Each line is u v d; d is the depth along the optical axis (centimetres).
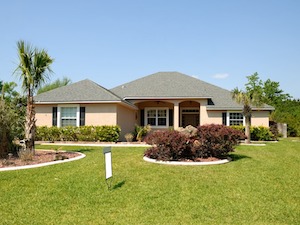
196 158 1162
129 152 1398
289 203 651
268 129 2395
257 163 1133
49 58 1242
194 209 603
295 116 3509
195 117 2859
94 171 912
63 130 2081
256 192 725
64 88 2359
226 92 2784
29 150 1152
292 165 1121
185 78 3008
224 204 635
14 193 685
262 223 537
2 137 1149
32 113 1198
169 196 681
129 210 593
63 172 891
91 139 2069
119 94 2645
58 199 653
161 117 2764
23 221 532
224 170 965
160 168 979
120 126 2242
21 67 1179
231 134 1170
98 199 655
